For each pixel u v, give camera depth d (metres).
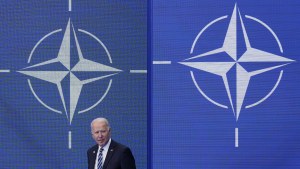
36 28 14.02
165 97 13.40
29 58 14.02
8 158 14.05
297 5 13.28
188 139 13.37
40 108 13.99
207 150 13.34
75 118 13.96
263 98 13.31
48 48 14.01
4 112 14.05
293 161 13.27
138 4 13.94
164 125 13.40
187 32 13.39
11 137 14.04
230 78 13.35
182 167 13.35
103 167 11.58
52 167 13.98
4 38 14.04
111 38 13.96
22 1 14.02
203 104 13.38
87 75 13.96
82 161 13.96
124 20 13.95
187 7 13.41
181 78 13.40
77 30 13.98
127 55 13.92
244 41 13.34
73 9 13.98
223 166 13.34
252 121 13.33
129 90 13.91
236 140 13.33
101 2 13.97
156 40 13.41
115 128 13.95
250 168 13.32
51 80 13.98
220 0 13.37
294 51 13.29
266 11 13.34
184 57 13.40
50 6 14.00
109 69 13.95
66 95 13.97
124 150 11.62
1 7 14.09
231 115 13.34
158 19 13.41
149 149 13.45
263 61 13.32
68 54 13.98
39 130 14.00
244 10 13.35
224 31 13.38
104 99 13.96
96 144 13.05
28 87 14.02
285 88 13.30
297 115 13.27
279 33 13.30
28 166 14.03
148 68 13.48
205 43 13.40
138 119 13.91
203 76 13.38
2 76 14.05
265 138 13.30
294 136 13.27
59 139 13.98
